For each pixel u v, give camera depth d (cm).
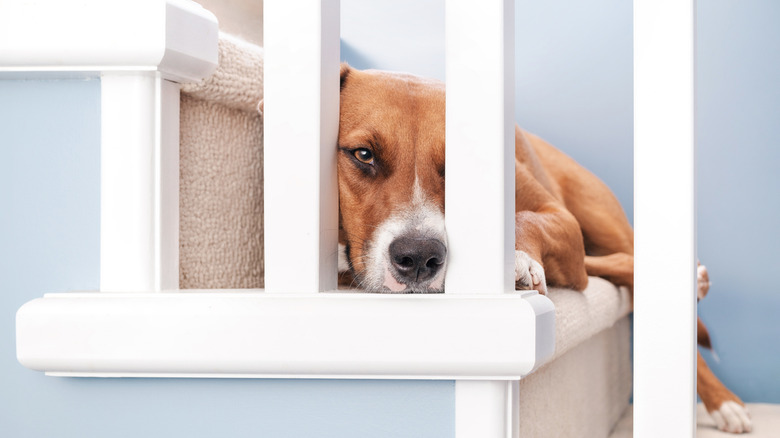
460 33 47
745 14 216
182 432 49
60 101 51
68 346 47
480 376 45
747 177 216
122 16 47
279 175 49
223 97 74
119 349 47
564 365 138
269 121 49
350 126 139
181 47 48
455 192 48
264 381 49
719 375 216
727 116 217
